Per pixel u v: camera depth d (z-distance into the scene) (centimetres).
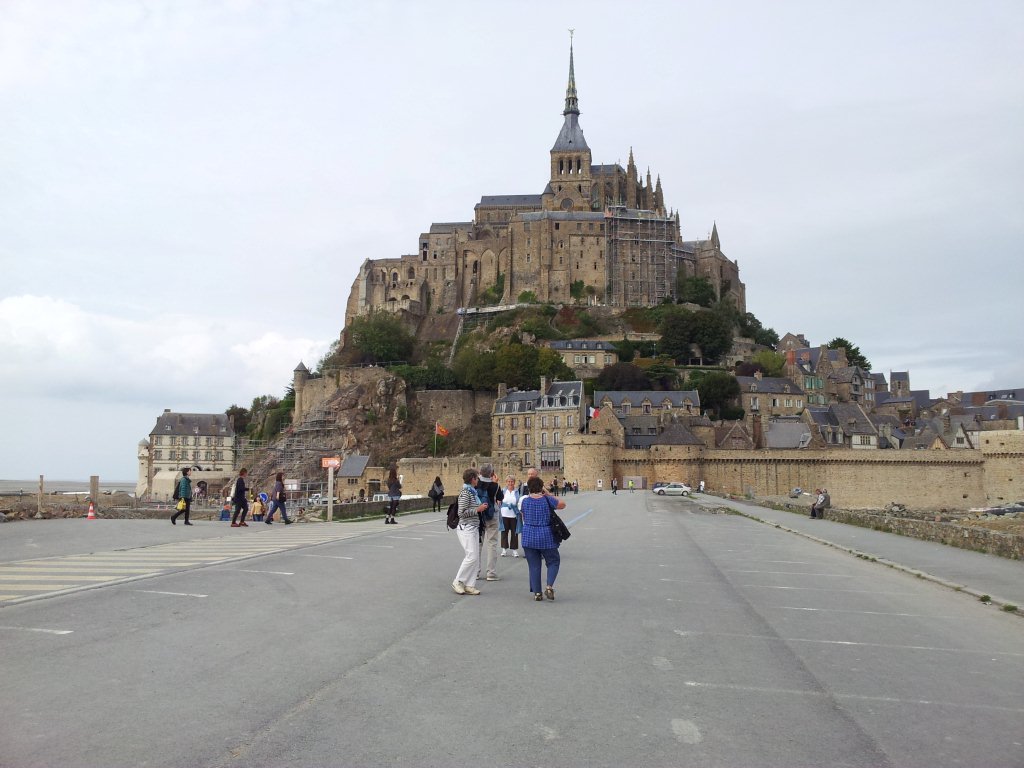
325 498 9612
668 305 15500
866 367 17200
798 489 9794
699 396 12225
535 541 1496
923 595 1669
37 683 880
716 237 17862
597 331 15012
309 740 739
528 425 11350
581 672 984
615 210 16862
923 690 947
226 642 1078
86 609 1259
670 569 1995
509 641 1141
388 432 12494
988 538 2505
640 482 10256
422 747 729
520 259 16475
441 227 17875
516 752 722
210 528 3173
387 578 1705
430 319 16912
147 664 963
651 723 805
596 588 1662
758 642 1177
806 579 1877
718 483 10275
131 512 5494
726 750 738
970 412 14012
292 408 15100
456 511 1573
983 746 765
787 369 13875
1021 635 1278
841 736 783
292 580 1616
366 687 897
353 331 15625
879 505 9912
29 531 2970
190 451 14262
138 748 709
